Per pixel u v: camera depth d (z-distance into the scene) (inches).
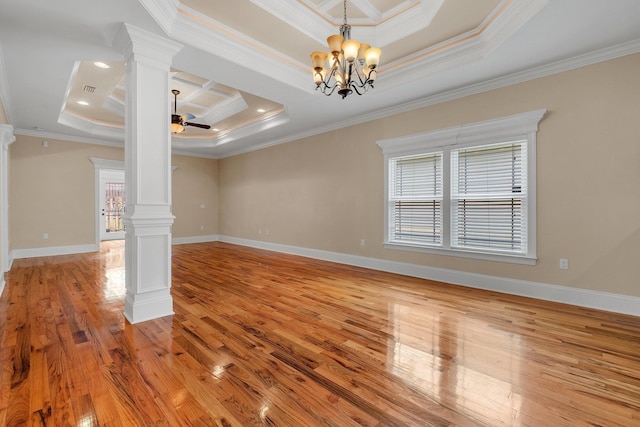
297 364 77.3
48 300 127.6
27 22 97.0
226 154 331.9
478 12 108.2
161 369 74.5
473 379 70.9
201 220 335.6
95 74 156.6
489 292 140.7
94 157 257.4
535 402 62.6
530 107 131.6
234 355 81.7
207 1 103.5
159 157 108.1
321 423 56.5
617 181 113.3
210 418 57.5
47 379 69.6
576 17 94.0
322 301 127.6
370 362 78.4
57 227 241.0
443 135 157.2
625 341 90.0
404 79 145.2
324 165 223.8
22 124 211.3
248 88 151.9
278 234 265.9
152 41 104.7
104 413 58.5
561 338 92.2
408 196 176.6
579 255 121.3
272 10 109.5
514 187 138.6
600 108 116.0
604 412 59.5
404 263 176.9
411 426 55.7
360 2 111.7
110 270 185.8
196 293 138.8
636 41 107.0
